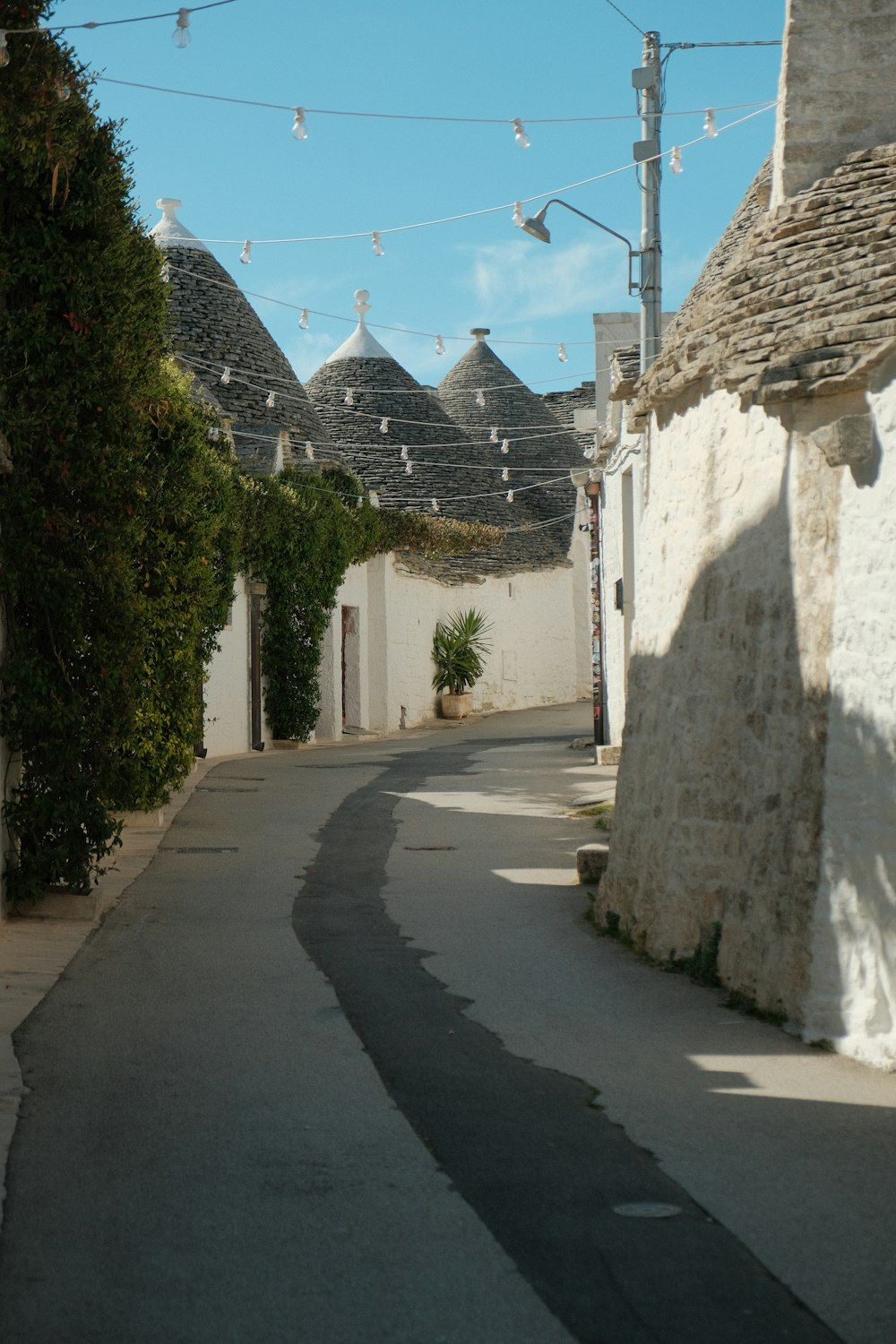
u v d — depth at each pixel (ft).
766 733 25.68
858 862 22.41
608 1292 13.01
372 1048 22.18
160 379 41.09
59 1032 23.02
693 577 30.09
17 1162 16.66
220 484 68.59
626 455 66.44
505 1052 22.04
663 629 31.86
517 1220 14.75
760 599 26.50
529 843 45.83
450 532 104.12
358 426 117.80
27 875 32.89
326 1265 13.61
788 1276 13.38
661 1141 17.46
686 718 29.40
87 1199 15.43
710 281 51.93
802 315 27.04
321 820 51.19
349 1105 19.07
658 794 30.53
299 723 85.05
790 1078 20.51
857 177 30.63
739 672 27.12
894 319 24.14
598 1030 23.48
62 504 33.50
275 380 93.50
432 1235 14.35
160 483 45.60
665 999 25.79
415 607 108.88
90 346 33.27
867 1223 14.67
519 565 125.49
